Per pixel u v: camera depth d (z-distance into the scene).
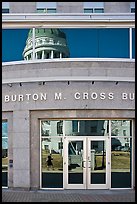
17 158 12.90
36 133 13.02
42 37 13.69
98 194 11.94
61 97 12.79
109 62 12.96
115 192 12.37
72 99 12.76
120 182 13.09
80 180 13.08
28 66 13.10
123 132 13.29
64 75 12.86
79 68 12.87
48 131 13.28
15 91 13.09
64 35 13.73
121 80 12.80
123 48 13.63
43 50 13.62
